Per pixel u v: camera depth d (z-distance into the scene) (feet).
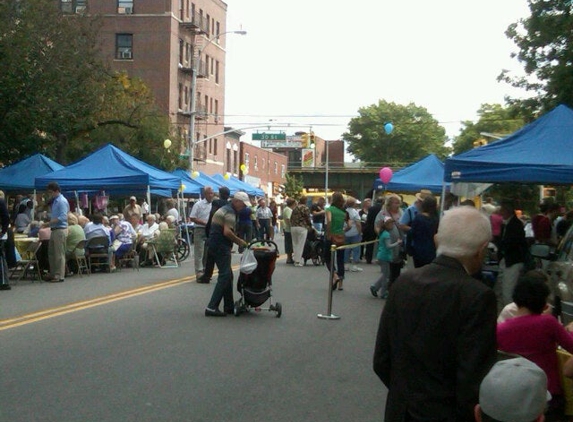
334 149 423.64
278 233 176.04
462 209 12.74
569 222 51.08
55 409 23.25
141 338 35.06
